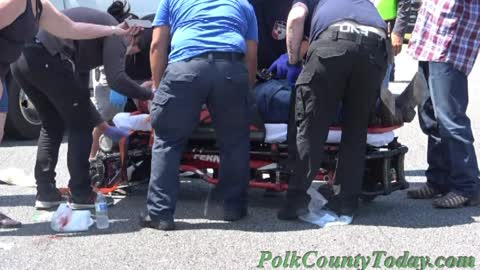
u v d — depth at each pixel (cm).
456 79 512
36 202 536
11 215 521
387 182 514
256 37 496
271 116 508
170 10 483
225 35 470
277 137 506
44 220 508
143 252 441
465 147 520
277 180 517
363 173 498
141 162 566
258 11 548
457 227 485
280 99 502
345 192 493
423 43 517
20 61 487
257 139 509
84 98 503
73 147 512
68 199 539
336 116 500
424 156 711
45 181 531
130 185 562
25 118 796
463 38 508
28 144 793
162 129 473
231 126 480
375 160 515
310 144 478
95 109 527
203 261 425
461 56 508
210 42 465
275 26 547
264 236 468
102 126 526
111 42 485
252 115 495
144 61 568
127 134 536
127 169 559
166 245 452
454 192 530
